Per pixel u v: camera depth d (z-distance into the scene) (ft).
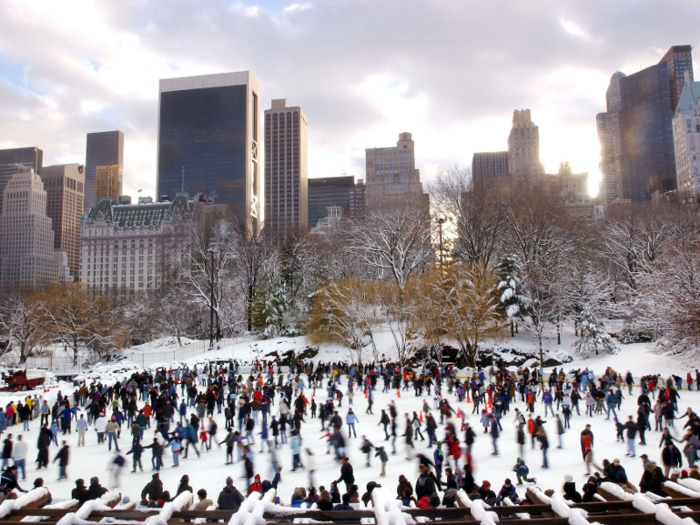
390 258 188.85
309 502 42.88
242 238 229.04
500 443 75.20
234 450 75.05
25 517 32.83
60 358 207.51
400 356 164.04
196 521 32.37
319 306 185.16
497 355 163.02
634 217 223.51
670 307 136.15
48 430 67.05
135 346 237.66
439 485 52.90
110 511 32.68
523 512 32.71
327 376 154.40
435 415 95.30
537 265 174.09
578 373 116.06
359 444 77.15
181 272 247.70
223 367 166.81
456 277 162.71
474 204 184.75
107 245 643.04
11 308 208.95
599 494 39.17
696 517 31.37
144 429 87.86
